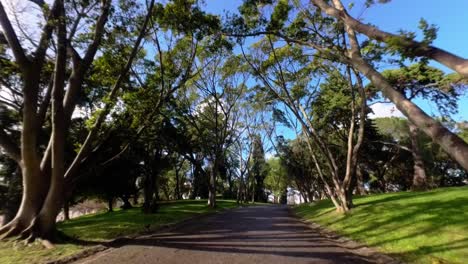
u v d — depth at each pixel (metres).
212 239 13.73
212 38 18.00
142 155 29.00
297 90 24.70
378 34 7.73
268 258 9.88
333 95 27.84
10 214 22.27
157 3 15.96
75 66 14.73
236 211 33.44
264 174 80.38
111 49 16.48
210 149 41.62
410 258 8.91
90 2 14.52
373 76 7.84
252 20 16.44
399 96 6.91
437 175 42.28
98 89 18.73
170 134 32.69
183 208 34.72
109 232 16.14
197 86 37.59
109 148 24.44
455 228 10.65
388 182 54.28
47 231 13.30
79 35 15.25
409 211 14.92
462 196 16.03
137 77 18.44
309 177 52.34
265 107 40.03
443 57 6.50
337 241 13.09
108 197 36.09
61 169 13.76
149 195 27.80
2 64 15.65
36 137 14.23
